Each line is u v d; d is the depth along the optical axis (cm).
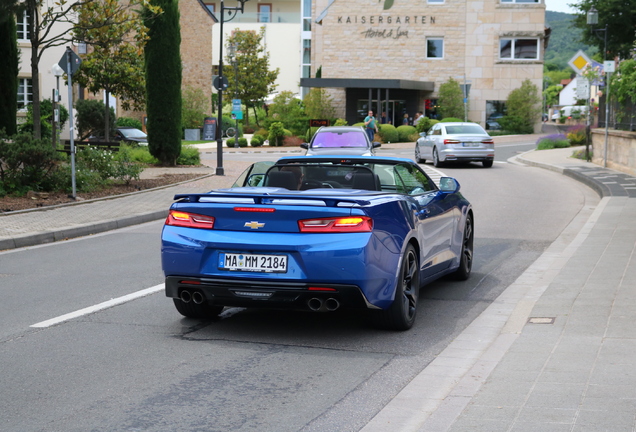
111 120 3781
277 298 618
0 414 462
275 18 7538
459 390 487
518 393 458
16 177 1681
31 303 780
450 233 820
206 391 506
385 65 5169
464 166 2806
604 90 2595
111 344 625
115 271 960
